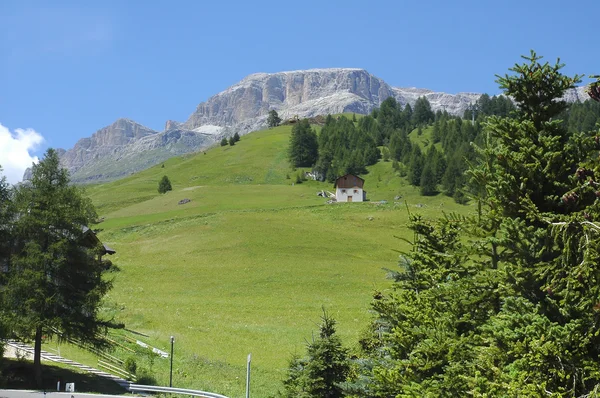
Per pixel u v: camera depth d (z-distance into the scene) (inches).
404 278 989.8
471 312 773.3
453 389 714.8
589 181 691.4
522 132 762.2
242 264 3395.7
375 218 4608.8
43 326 1588.3
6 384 1534.2
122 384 1609.3
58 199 1680.6
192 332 2208.4
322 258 3545.8
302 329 2267.5
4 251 1685.5
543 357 619.8
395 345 875.4
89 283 1700.3
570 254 669.3
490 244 786.8
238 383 1689.2
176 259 3563.0
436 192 7027.6
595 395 587.5
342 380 1112.8
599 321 634.8
